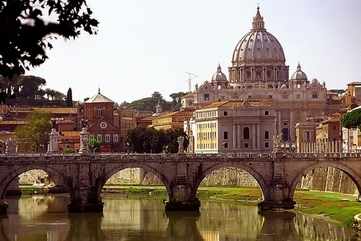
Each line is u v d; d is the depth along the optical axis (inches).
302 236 5762.8
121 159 7711.6
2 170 7386.8
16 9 1061.8
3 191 7396.7
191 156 7844.5
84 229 6254.9
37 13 1078.4
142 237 5816.9
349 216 6658.5
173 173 7829.7
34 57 1108.5
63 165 7583.7
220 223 6717.5
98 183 7672.2
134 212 7746.1
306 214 7372.1
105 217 7199.8
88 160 7637.8
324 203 7731.3
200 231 6176.2
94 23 1164.5
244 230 6205.7
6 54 1086.4
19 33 1072.2
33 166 7485.2
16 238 5659.5
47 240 5575.8
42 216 7249.0
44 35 1095.6
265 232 6043.3
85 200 7623.0
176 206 7775.6
